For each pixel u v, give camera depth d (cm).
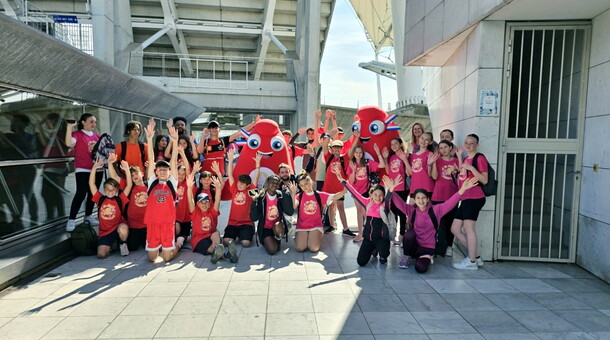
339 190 715
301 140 1956
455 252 621
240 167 738
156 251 544
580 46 557
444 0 639
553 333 350
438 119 856
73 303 407
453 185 591
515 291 450
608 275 480
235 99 2003
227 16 2645
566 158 561
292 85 2066
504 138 561
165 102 1103
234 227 636
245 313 385
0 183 527
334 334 345
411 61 800
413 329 355
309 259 567
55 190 659
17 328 353
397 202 551
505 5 480
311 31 1911
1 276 442
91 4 1570
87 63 627
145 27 2548
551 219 558
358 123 724
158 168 538
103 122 823
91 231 585
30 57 507
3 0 1085
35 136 601
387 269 526
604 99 497
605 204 489
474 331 353
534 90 730
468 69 602
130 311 388
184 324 361
